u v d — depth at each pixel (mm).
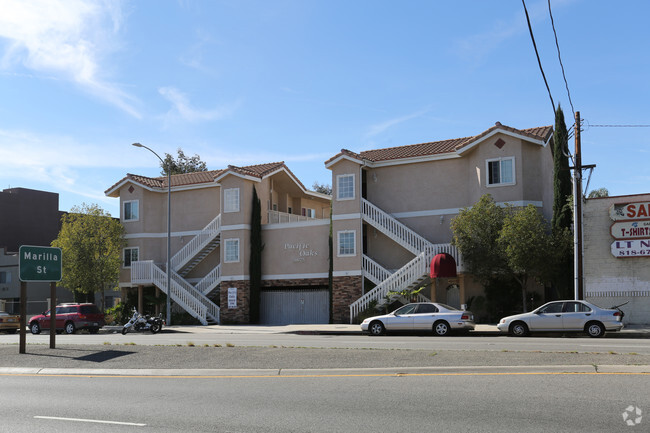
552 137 33156
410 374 12297
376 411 9000
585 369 11828
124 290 42281
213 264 40844
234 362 14359
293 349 15852
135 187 42406
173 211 42438
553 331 22656
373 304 32062
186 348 16594
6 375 14367
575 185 25484
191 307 37812
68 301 56062
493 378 11375
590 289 27484
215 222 39500
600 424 7848
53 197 66062
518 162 30734
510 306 30641
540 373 11680
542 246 26797
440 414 8656
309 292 36938
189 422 8703
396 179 35062
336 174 35125
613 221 27234
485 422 8117
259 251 37875
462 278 29906
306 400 10016
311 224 36938
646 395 9445
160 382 12562
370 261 33625
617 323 21859
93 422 8844
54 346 18125
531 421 8094
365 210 34312
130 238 42188
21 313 17578
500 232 27656
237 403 9977
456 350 14984
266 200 39938
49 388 12109
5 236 61281
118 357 15641
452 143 35438
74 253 39812
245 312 37250
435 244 32938
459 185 33312
